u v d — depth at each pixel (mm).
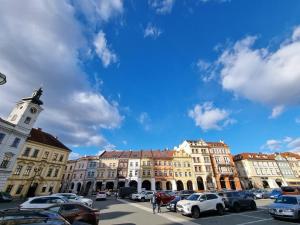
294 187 24641
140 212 17625
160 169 55406
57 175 42219
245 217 13977
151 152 62906
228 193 18062
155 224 11969
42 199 12891
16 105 36875
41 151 39750
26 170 36312
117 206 23125
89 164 57406
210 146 60875
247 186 62500
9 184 33062
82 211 9719
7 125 31344
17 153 32594
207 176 55312
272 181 61438
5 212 4941
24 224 3992
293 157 69250
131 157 57344
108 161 57094
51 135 48500
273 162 65312
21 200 31453
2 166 30328
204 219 13539
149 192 32750
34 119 36156
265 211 16656
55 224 4215
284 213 12164
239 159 67562
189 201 15023
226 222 12273
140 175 53750
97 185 54281
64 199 13234
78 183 55875
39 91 37625
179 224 11891
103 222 12688
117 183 53031
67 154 45531
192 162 56812
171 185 53531
